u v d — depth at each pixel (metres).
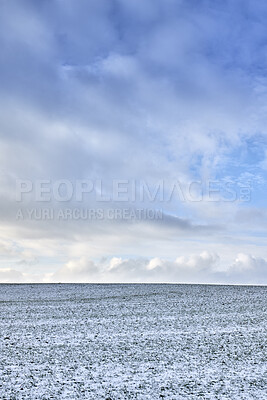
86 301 33.56
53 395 13.72
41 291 40.56
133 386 14.55
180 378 15.38
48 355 18.28
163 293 38.03
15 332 22.67
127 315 27.45
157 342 20.45
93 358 17.83
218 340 20.88
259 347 19.62
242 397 13.59
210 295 36.62
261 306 30.86
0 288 43.22
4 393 13.88
